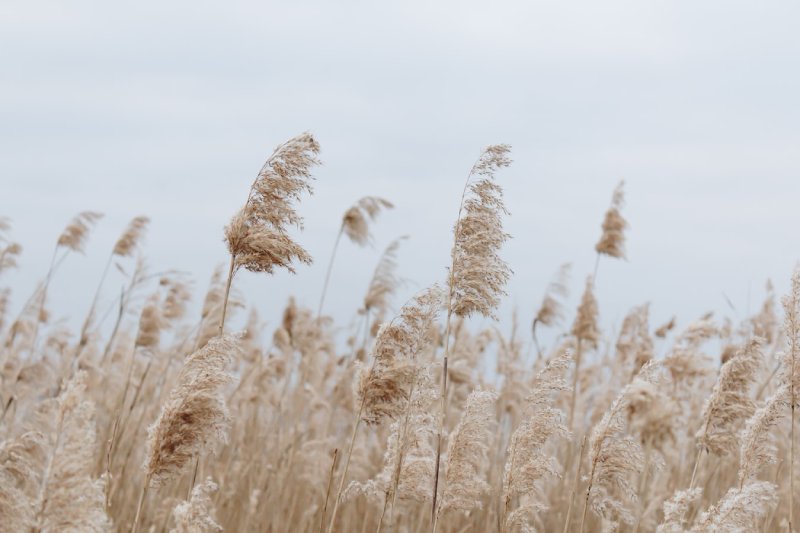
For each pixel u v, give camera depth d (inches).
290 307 529.3
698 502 322.0
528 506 248.1
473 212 230.7
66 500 163.3
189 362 204.2
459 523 354.3
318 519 397.7
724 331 427.8
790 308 254.5
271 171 221.0
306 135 222.5
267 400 489.7
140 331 391.2
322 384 556.4
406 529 349.1
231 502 379.9
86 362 430.6
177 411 198.5
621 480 242.1
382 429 436.5
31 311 492.4
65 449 164.9
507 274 229.0
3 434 287.1
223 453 444.1
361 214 459.8
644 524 321.4
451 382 412.2
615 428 242.8
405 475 246.7
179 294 470.3
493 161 230.7
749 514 208.7
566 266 519.8
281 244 217.8
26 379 432.1
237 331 206.4
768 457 255.0
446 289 232.4
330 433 499.2
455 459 246.2
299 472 435.2
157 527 316.2
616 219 537.0
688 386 367.9
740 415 263.4
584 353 531.8
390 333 239.6
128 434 371.6
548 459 248.8
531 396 253.1
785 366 254.7
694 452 375.6
